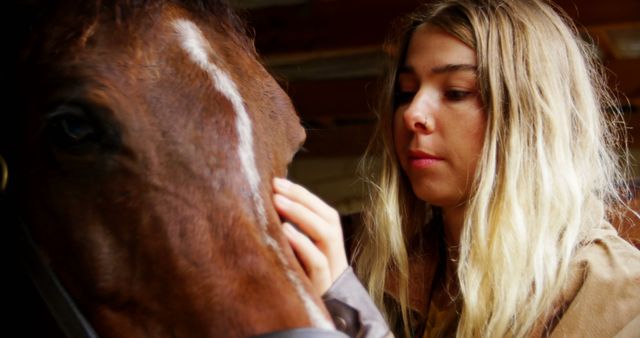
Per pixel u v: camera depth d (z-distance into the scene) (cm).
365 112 506
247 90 153
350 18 427
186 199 138
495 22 175
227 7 166
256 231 138
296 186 150
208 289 133
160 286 136
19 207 145
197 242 136
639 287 156
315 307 132
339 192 636
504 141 173
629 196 218
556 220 170
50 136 138
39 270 142
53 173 140
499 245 169
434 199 182
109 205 138
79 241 139
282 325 128
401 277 190
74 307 141
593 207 179
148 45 145
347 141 477
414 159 182
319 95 510
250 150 145
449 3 181
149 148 138
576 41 200
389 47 203
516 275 167
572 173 172
